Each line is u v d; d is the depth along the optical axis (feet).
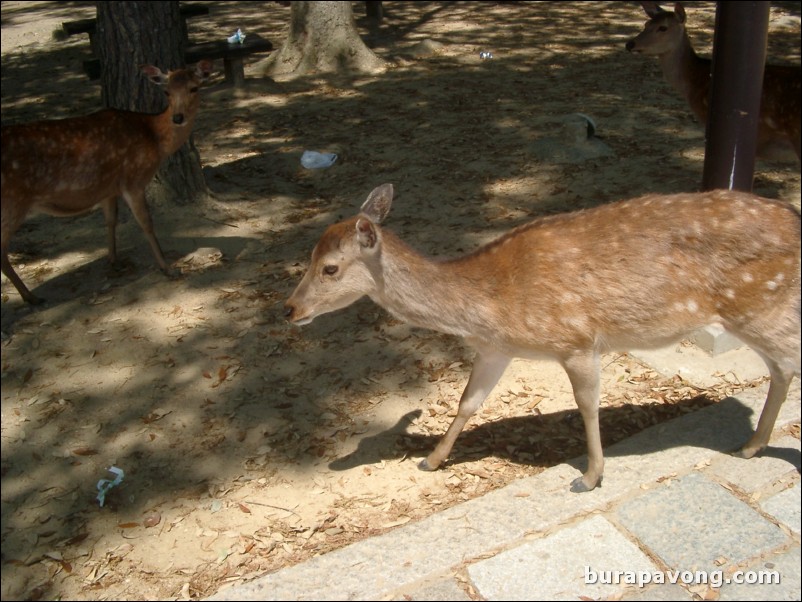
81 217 16.30
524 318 9.26
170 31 15.78
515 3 36.96
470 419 11.14
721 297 9.17
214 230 15.71
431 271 9.36
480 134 20.11
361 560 8.97
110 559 9.44
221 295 13.75
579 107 21.80
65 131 12.67
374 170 18.25
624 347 9.50
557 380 11.77
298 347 12.56
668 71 17.30
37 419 11.33
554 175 17.47
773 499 9.48
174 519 9.86
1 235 12.44
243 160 19.11
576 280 9.16
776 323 9.17
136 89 15.71
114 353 12.48
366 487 10.16
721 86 11.74
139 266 14.61
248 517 9.84
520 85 24.20
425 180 17.53
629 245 9.18
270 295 13.70
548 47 28.76
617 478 9.78
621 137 19.49
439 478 10.23
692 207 9.26
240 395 11.65
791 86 14.73
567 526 9.27
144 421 11.25
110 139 13.07
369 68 26.81
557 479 9.82
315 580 8.79
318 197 17.02
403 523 9.64
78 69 28.60
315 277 9.38
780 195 16.26
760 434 9.82
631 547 9.02
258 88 24.81
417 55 28.35
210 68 13.91
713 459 9.98
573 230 9.37
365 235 9.07
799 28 29.14
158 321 13.16
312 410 11.36
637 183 16.81
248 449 10.78
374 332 12.84
